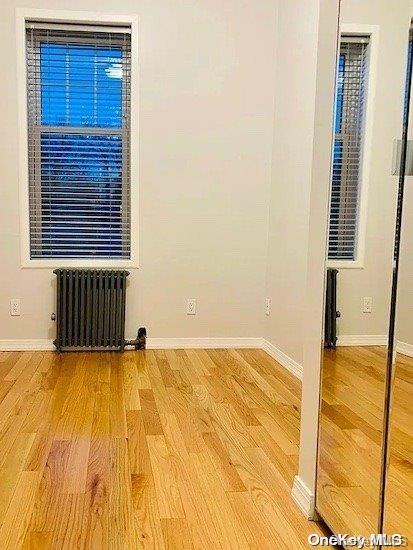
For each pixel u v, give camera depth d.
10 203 3.98
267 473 2.17
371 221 1.54
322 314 1.81
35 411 2.82
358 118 1.60
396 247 1.43
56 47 3.99
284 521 1.82
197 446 2.42
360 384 1.59
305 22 3.42
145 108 4.05
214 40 4.07
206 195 4.19
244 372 3.63
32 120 4.04
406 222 1.41
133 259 4.17
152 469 2.18
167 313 4.25
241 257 4.28
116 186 4.18
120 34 4.03
